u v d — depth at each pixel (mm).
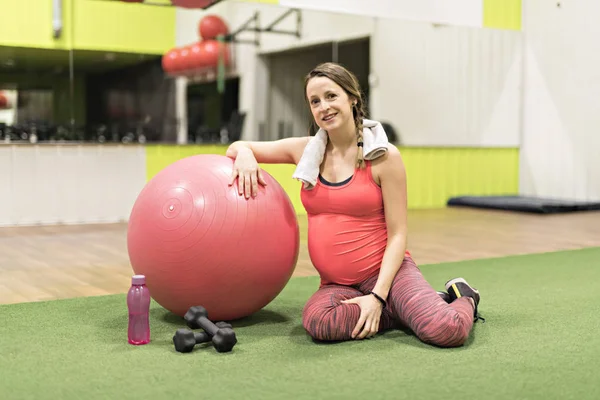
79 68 9500
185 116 9969
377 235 2104
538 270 3342
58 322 2270
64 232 5133
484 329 2145
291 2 6793
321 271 2168
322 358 1824
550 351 1883
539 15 7582
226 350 1887
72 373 1701
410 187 7312
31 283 3049
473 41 7910
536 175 7738
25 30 6688
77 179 5879
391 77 8484
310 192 2123
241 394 1533
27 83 9539
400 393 1533
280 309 2490
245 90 9352
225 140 9578
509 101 7859
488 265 3502
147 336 2002
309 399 1499
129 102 9844
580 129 7156
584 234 4824
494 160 7812
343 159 2084
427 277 3164
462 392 1538
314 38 8516
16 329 2170
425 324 1921
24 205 5707
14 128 8391
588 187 7082
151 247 2082
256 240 2064
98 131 9734
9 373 1704
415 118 8547
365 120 2096
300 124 8797
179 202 2061
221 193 2066
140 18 8250
